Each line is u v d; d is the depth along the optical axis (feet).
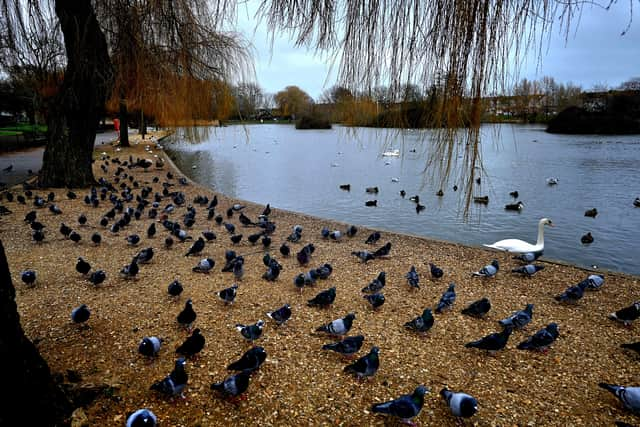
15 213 48.98
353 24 12.71
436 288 29.19
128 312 23.49
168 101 37.93
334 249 38.73
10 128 190.80
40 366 12.62
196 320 22.77
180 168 117.70
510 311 25.61
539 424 15.52
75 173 65.00
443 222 60.29
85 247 36.83
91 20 35.55
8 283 11.70
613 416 16.07
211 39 27.96
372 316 24.53
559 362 19.94
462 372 18.90
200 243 35.47
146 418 13.58
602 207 69.21
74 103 60.03
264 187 89.20
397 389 17.40
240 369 17.39
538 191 83.41
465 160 12.23
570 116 233.76
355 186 89.76
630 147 167.02
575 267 33.37
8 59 25.40
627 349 21.21
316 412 15.74
